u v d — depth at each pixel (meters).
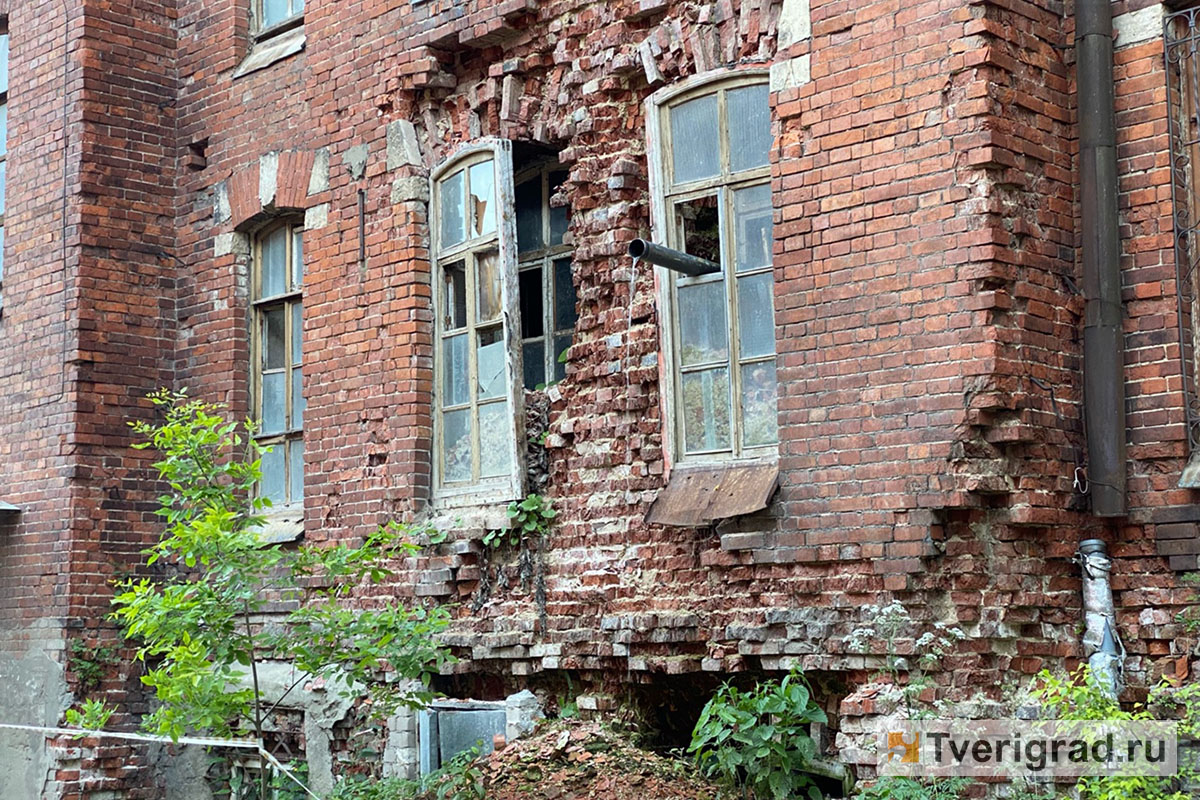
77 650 12.50
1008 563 8.02
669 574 9.35
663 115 9.70
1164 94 8.32
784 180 8.80
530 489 10.36
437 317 11.20
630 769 9.01
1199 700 7.54
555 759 9.30
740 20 9.27
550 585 10.08
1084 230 8.38
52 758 12.43
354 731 11.07
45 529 12.87
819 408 8.52
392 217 11.34
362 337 11.51
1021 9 8.32
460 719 10.36
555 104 10.52
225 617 8.82
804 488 8.55
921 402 8.12
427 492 11.05
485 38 10.81
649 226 9.93
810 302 8.62
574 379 10.21
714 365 9.34
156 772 12.70
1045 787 7.68
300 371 12.61
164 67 13.60
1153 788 7.20
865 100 8.48
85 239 12.96
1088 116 8.38
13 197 13.68
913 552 8.05
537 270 11.34
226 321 12.95
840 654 8.28
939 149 8.16
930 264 8.16
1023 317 8.09
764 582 8.77
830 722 8.59
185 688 8.66
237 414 12.83
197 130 13.38
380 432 11.28
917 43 8.28
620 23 10.00
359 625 9.05
